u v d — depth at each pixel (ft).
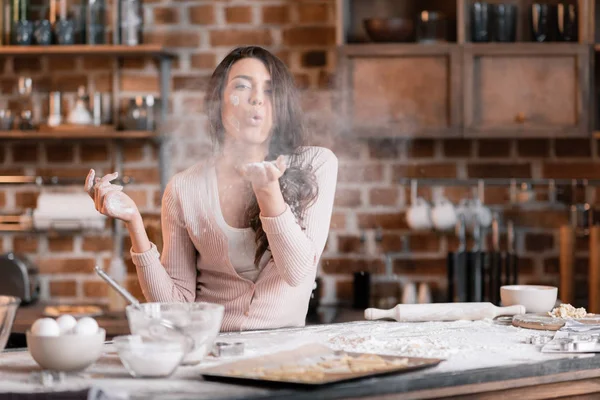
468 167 13.05
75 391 4.77
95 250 13.28
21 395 4.76
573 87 12.04
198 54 13.15
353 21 13.05
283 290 7.27
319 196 7.36
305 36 13.03
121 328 11.57
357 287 12.48
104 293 13.30
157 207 13.17
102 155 13.33
